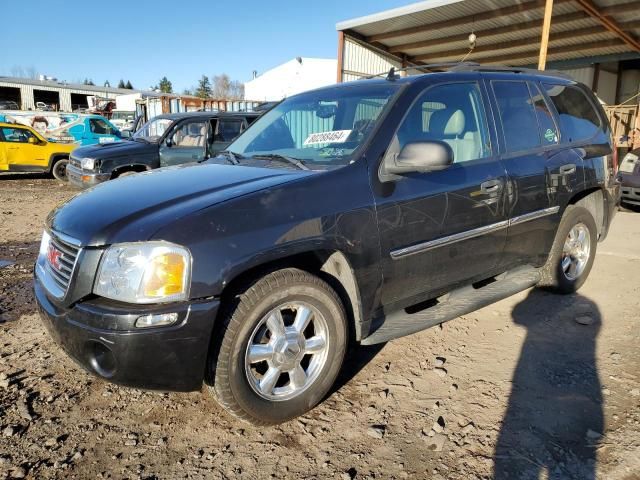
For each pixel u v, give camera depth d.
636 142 12.87
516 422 2.74
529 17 13.83
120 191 2.95
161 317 2.30
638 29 14.10
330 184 2.83
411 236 3.11
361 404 2.94
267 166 3.22
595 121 4.84
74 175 9.64
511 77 4.09
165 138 9.73
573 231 4.50
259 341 2.64
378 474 2.38
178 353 2.35
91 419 2.79
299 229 2.63
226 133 9.67
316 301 2.74
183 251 2.34
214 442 2.62
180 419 2.81
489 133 3.74
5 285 5.03
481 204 3.51
